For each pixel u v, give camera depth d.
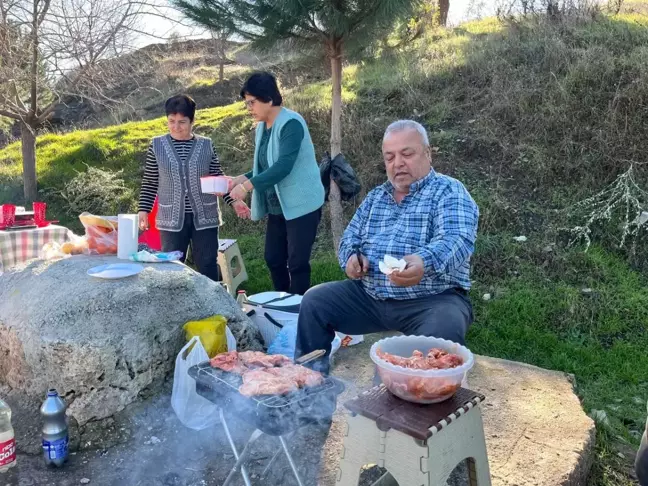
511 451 2.45
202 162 3.90
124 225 3.34
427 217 2.58
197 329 2.78
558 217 5.35
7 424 2.36
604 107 6.11
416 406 1.77
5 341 2.91
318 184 3.68
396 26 5.06
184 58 14.80
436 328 2.36
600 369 3.66
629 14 8.87
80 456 2.47
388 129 2.66
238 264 5.18
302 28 4.75
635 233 4.93
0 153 9.87
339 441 2.52
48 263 3.33
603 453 2.72
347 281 2.82
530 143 6.16
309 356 2.33
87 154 8.76
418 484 1.64
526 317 4.29
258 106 3.51
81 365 2.52
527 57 7.45
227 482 2.20
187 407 2.56
